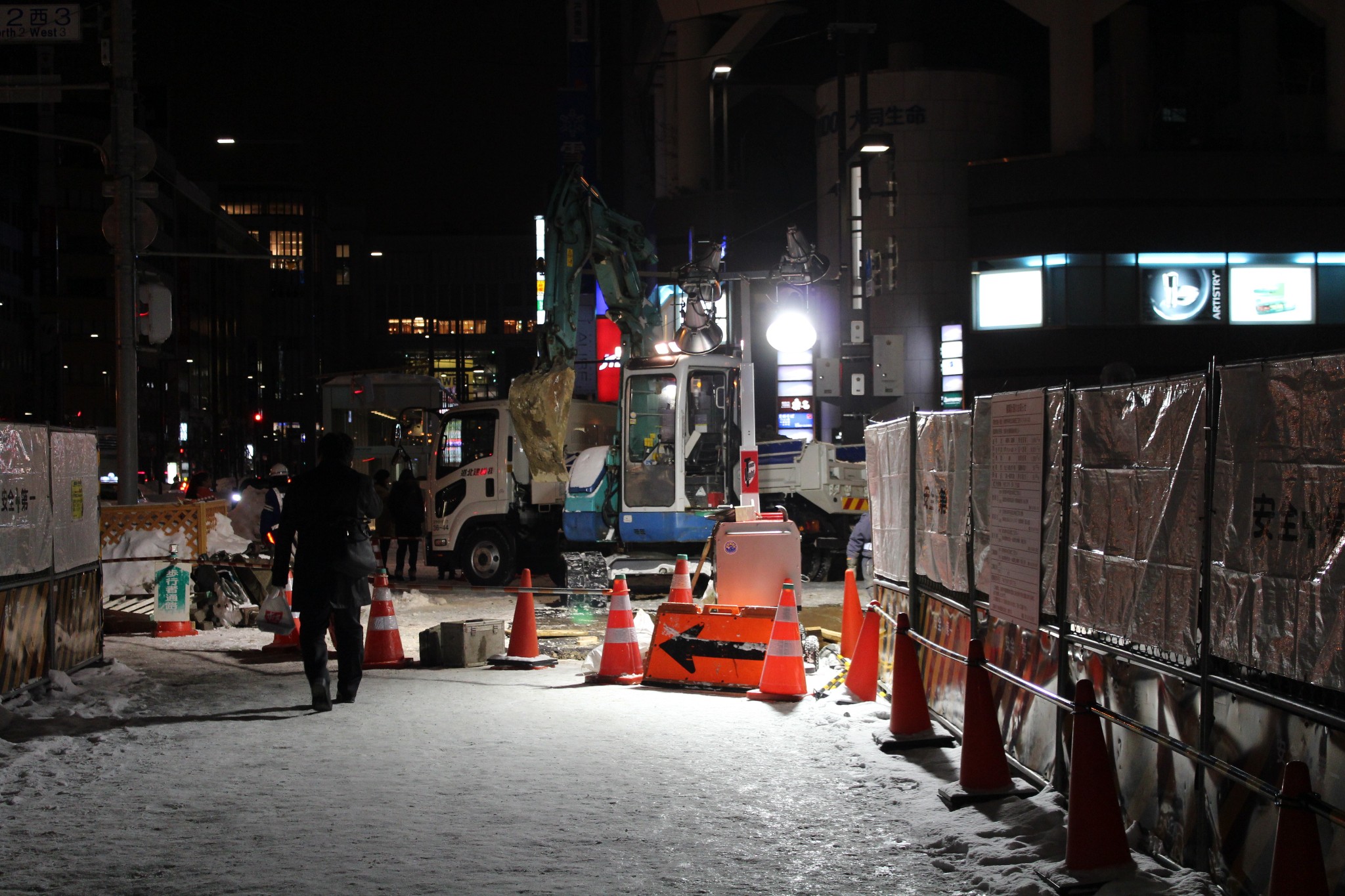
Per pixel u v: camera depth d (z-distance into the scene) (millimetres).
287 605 9805
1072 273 43188
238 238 148000
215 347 132250
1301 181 43312
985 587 7738
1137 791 5668
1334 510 4242
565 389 20500
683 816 6473
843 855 5777
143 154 19094
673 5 49250
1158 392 5531
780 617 10289
